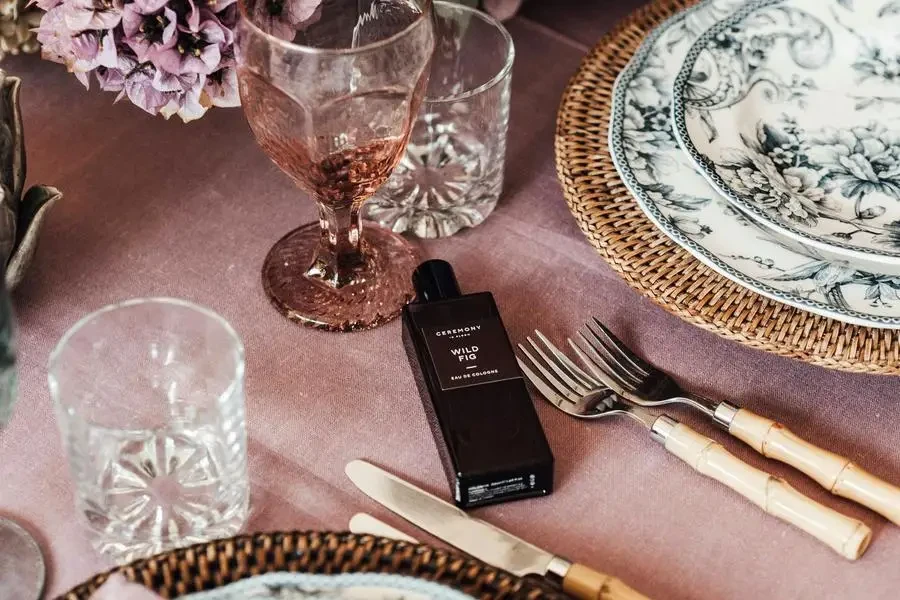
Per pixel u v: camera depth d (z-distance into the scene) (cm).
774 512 80
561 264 94
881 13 96
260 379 87
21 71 105
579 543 80
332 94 82
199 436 79
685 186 89
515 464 80
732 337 84
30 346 88
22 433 83
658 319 91
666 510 82
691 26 98
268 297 91
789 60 96
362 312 90
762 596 78
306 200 98
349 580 72
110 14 84
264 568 72
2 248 83
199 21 85
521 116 104
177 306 77
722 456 81
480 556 78
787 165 91
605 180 92
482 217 96
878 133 93
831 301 83
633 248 88
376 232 95
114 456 78
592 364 87
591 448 84
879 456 85
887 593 78
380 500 81
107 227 95
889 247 86
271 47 80
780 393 87
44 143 100
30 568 78
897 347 82
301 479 83
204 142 101
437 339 84
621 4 115
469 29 96
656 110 93
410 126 86
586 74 98
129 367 80
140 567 72
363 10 89
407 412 86
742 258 85
